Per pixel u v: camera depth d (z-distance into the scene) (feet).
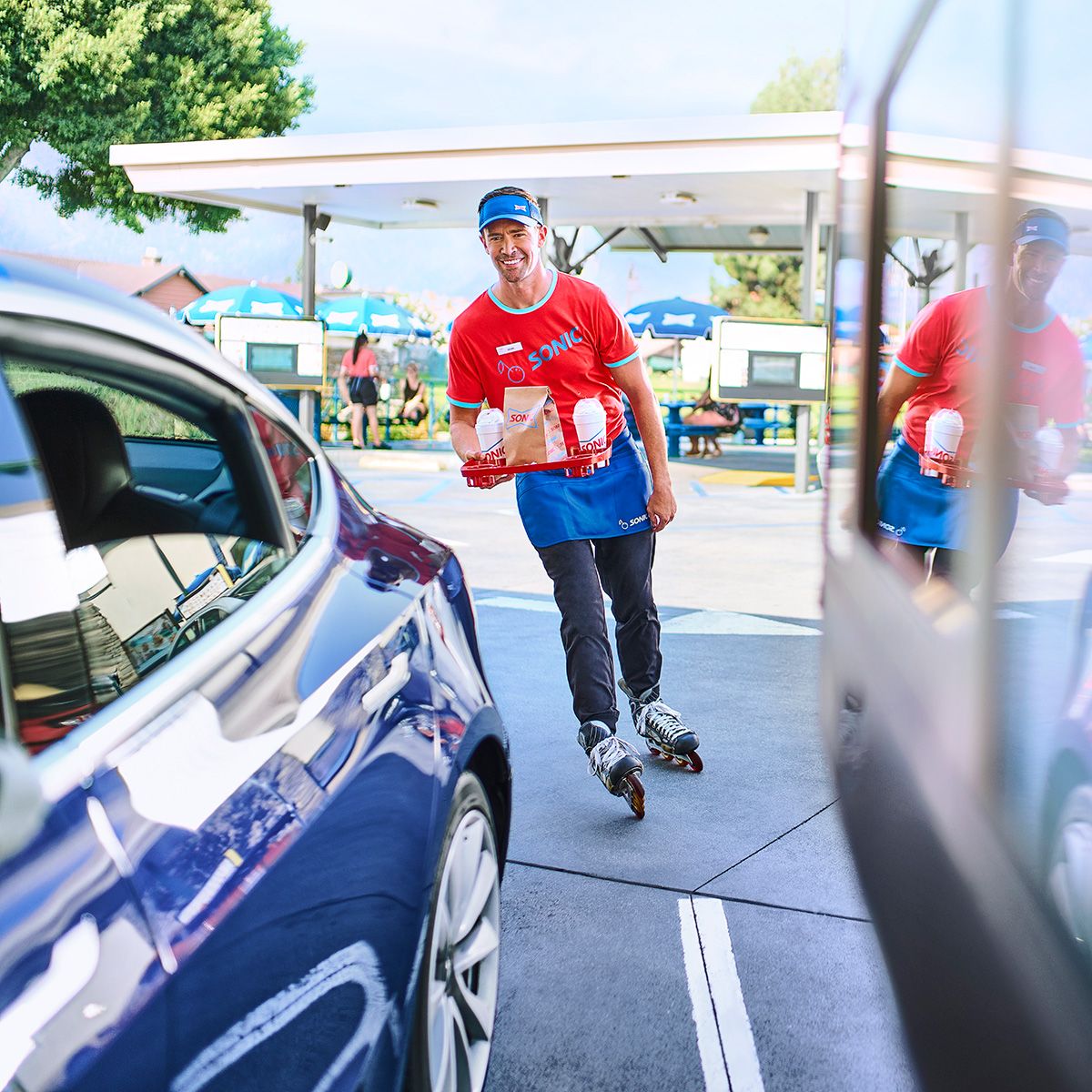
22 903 3.60
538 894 11.28
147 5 98.22
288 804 5.12
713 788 14.15
